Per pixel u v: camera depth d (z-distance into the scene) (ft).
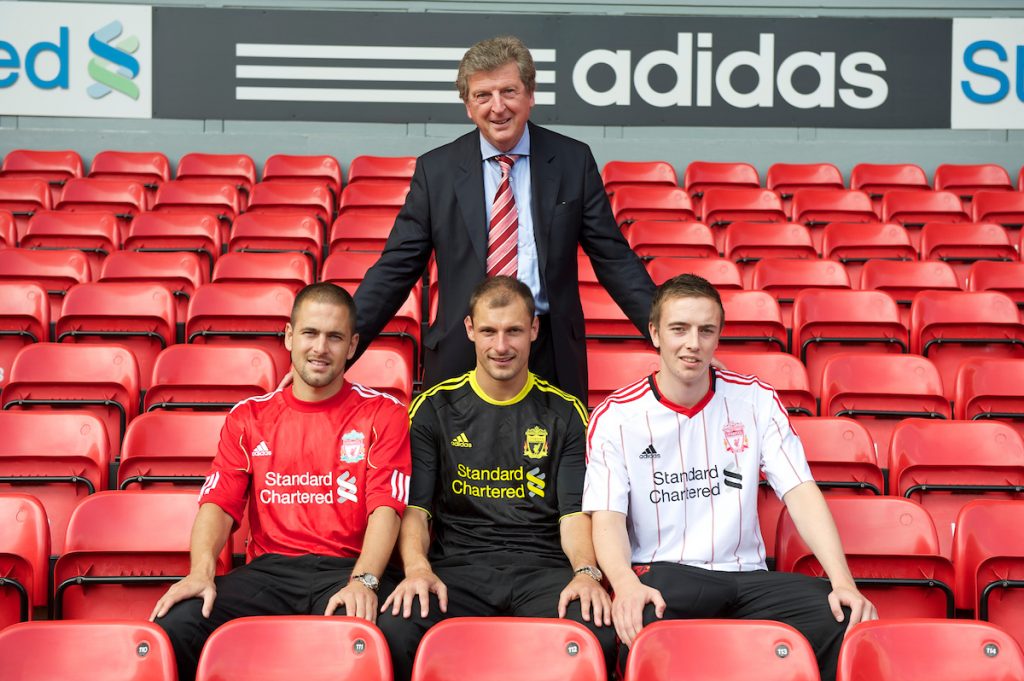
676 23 26.68
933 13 26.99
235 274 17.20
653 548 9.12
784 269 17.93
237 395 12.90
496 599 8.87
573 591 8.42
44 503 11.27
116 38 26.32
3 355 14.80
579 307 10.43
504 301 9.44
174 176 26.30
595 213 10.49
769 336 15.14
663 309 9.07
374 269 10.47
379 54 26.55
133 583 9.55
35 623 7.21
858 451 11.30
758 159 26.73
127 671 7.12
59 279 16.97
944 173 25.57
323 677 7.15
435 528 9.81
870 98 26.76
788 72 26.73
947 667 7.17
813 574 9.50
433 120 26.61
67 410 12.75
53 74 26.11
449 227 10.31
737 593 8.59
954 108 26.76
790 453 9.15
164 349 13.87
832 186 25.12
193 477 11.12
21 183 22.53
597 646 7.14
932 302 15.92
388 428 9.39
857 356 13.62
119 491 9.82
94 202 21.70
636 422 9.20
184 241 19.43
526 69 9.87
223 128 26.48
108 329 14.92
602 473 9.10
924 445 11.46
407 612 8.21
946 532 11.23
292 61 26.53
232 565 10.34
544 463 9.59
